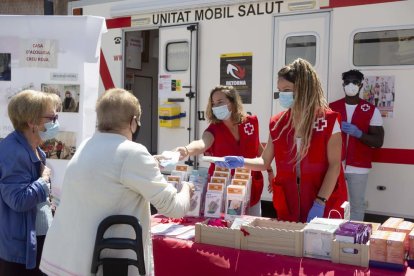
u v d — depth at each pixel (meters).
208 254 2.41
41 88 3.46
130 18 5.93
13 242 2.34
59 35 3.43
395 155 4.40
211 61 5.36
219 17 5.27
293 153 2.71
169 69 5.71
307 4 4.73
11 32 3.46
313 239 2.24
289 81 2.65
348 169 4.42
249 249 2.38
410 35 4.29
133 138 2.16
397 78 4.36
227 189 2.88
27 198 2.25
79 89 3.44
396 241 2.04
